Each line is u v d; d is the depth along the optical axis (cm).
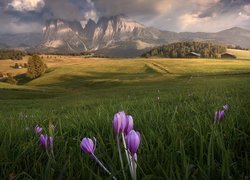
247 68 13500
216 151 229
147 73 14700
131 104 961
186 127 333
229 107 522
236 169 179
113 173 157
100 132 352
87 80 13775
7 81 17088
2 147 257
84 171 187
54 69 19588
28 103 3962
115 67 17438
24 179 180
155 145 267
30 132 375
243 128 311
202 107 654
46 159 238
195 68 14600
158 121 405
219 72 11856
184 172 163
